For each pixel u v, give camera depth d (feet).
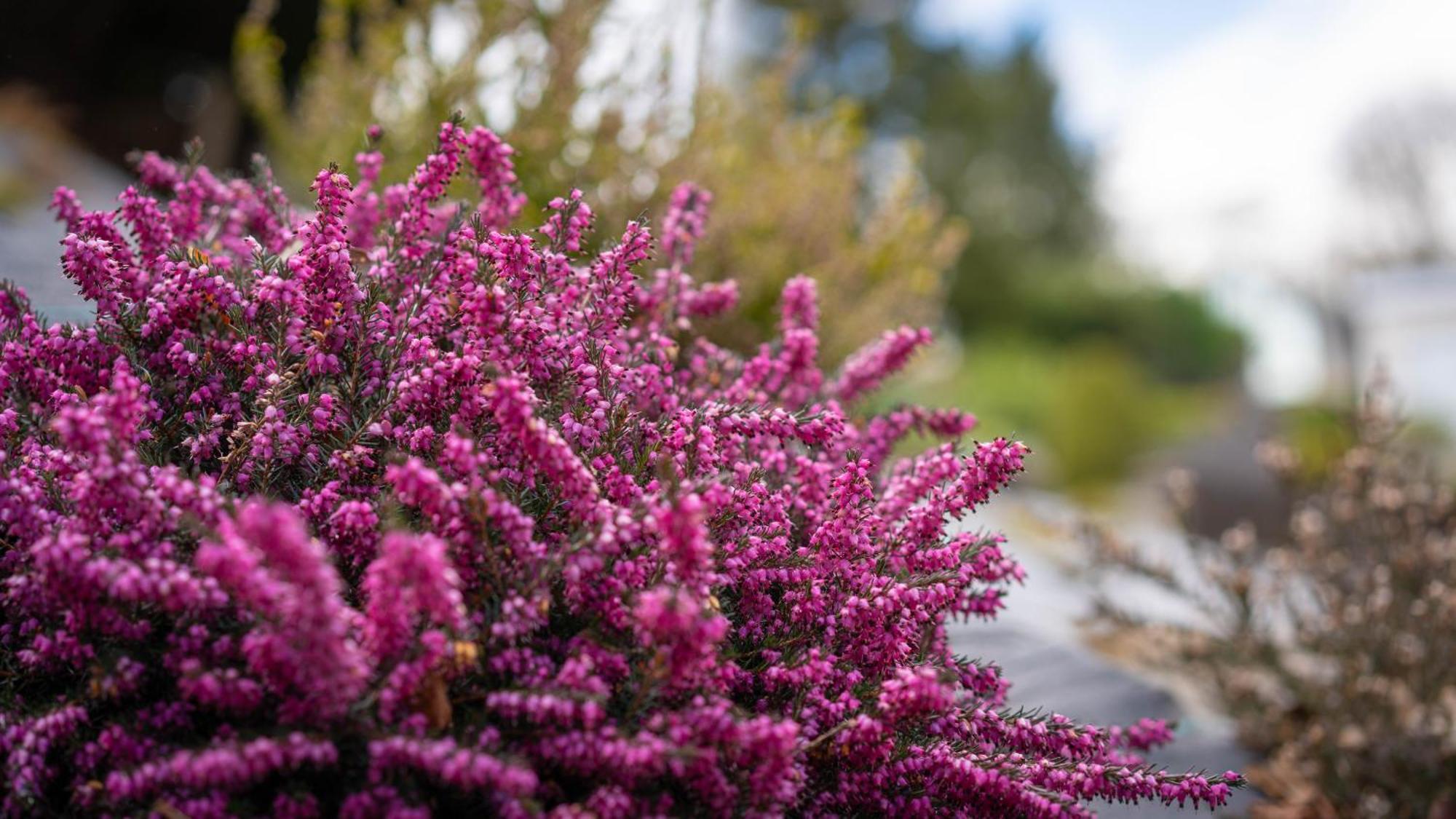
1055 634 13.25
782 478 6.05
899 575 5.19
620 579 4.43
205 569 3.58
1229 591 11.73
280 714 3.93
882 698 4.42
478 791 4.09
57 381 5.20
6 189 19.38
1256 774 10.44
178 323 5.22
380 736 3.84
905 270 15.02
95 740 4.29
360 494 4.84
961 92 115.03
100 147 42.34
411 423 5.06
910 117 113.39
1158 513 35.35
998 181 118.21
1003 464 5.04
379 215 6.72
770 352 6.77
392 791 3.88
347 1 13.21
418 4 11.44
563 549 4.37
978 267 108.47
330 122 13.65
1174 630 11.74
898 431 6.88
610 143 11.30
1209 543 12.76
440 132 5.56
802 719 4.69
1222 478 37.86
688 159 11.84
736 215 12.44
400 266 5.69
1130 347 105.40
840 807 4.89
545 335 5.14
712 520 5.03
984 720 5.24
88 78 42.73
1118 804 8.40
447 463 4.65
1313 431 34.06
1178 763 10.43
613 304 5.62
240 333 5.20
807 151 14.55
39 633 4.49
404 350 5.29
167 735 4.22
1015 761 4.86
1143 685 11.64
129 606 4.23
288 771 3.87
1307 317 87.30
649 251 5.63
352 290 5.24
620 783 4.12
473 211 5.63
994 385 70.08
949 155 113.29
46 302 8.59
